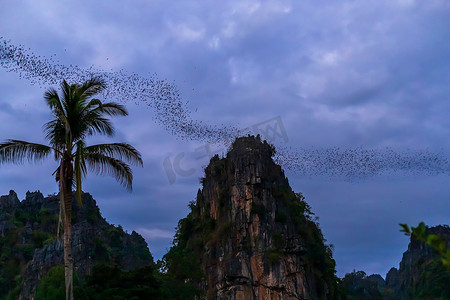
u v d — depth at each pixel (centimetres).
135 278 5550
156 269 9344
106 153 3316
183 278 10344
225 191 13775
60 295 4650
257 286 12081
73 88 3291
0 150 3130
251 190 13388
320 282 12900
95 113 3316
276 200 13625
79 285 5188
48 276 5934
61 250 18250
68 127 3078
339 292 14462
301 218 14038
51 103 3133
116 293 5159
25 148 3189
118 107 3334
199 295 9119
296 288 12056
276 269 12150
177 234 14238
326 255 14375
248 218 12938
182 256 10906
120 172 3341
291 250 12631
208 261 12725
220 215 13462
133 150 3334
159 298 5456
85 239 18212
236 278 12138
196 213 14412
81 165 3300
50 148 3241
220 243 12862
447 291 17275
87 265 16700
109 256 18312
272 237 12625
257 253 12400
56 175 3275
